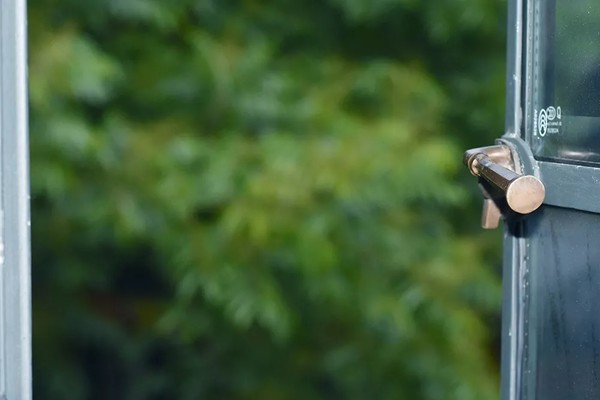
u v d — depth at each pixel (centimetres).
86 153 1953
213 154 1997
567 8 769
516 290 813
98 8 2028
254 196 1927
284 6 2256
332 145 1988
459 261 2162
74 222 2161
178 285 2117
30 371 734
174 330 2452
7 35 723
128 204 2008
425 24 2162
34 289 2375
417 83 2136
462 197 2064
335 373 2266
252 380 2394
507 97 820
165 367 2550
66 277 2308
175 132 2088
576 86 757
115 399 2584
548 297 790
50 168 1922
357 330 2256
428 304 2123
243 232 1977
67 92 1872
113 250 2325
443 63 2311
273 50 2162
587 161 746
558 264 779
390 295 2105
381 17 2230
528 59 804
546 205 784
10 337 731
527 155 795
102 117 2138
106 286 2456
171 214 2006
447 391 2166
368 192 1945
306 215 1952
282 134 2016
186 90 2136
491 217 816
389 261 2103
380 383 2262
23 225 728
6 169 727
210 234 1998
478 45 2292
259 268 1986
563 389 781
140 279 2559
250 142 2045
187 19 2183
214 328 2319
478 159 802
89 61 1883
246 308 1958
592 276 747
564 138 767
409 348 2181
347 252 2073
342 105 2134
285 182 1925
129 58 2170
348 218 2044
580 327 762
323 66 2191
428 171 1969
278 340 2180
